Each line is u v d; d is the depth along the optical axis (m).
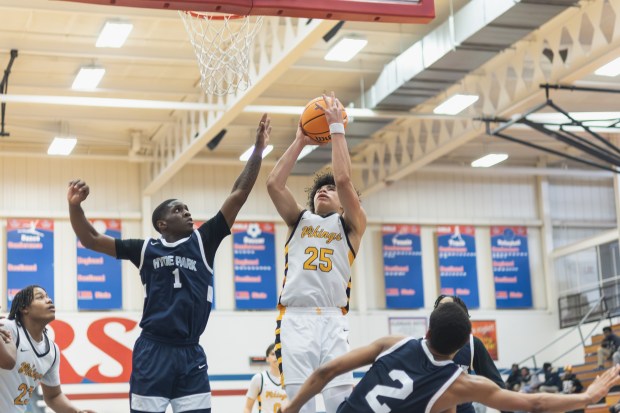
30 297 6.52
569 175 25.08
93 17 15.69
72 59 17.50
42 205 21.69
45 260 21.45
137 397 5.52
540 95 16.45
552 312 24.98
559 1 13.21
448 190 25.06
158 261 5.66
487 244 25.06
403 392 4.76
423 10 7.64
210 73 11.28
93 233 5.73
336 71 18.39
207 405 5.62
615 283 23.14
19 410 6.57
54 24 15.90
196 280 5.68
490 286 24.81
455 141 19.28
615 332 22.69
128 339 21.58
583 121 16.44
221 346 22.44
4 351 6.10
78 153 22.23
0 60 17.27
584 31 15.80
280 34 16.47
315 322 5.64
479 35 14.45
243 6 7.25
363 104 18.44
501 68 17.34
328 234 5.77
